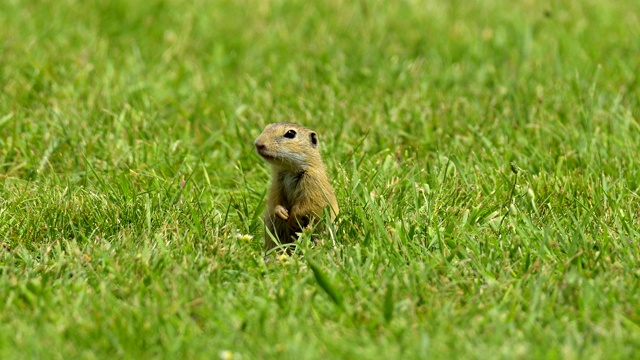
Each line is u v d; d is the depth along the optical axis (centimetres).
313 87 1611
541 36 1947
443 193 1166
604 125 1416
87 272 941
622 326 830
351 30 2019
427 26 2036
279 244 1043
